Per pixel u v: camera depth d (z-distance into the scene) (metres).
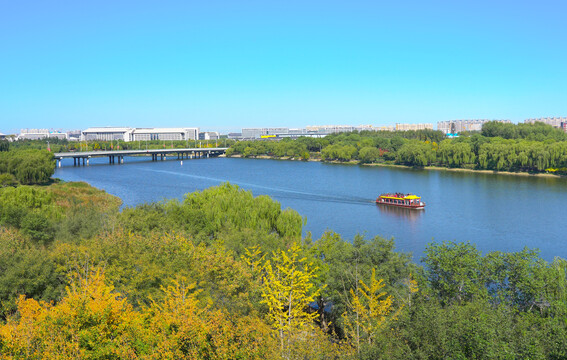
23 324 29.23
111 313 31.38
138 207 73.25
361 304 38.38
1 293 39.41
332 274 45.00
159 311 34.38
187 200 77.94
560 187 154.12
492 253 41.97
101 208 96.25
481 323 28.39
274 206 72.25
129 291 38.31
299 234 70.25
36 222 67.56
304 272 42.72
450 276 40.34
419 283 40.94
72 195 120.06
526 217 108.69
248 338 31.03
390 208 124.12
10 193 89.88
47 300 40.94
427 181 176.62
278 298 39.31
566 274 41.22
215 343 28.45
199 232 66.62
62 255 45.25
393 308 38.97
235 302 39.81
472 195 141.38
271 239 56.06
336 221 108.06
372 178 189.25
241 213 70.50
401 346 30.12
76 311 30.08
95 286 34.75
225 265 43.28
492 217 109.44
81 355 26.73
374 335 33.81
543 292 37.62
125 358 27.20
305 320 40.34
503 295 38.19
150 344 28.94
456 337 28.55
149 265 41.62
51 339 27.17
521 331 28.69
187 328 28.48
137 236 54.34
